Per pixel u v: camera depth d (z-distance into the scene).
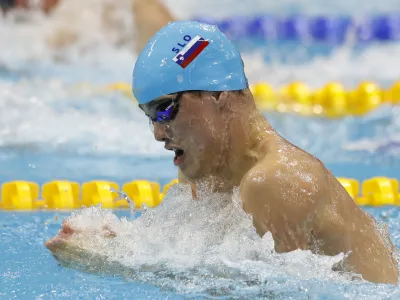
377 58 25.69
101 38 26.11
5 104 18.50
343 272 7.25
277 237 6.95
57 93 20.25
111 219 8.60
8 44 26.06
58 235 8.38
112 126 17.61
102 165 14.95
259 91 21.20
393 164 15.39
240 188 7.18
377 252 7.53
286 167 7.06
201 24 7.63
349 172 14.86
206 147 7.30
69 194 12.27
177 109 7.22
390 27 28.75
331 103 20.45
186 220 8.16
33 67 23.78
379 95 20.44
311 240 7.13
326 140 17.30
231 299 6.97
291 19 30.05
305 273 7.05
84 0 26.81
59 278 7.95
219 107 7.30
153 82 7.24
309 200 6.96
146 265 7.83
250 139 7.45
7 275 8.12
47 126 17.31
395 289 7.16
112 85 21.62
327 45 28.11
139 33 24.73
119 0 26.61
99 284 7.65
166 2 33.62
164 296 7.16
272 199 6.90
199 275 7.46
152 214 8.55
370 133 17.81
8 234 10.19
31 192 12.35
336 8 33.34
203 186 7.70
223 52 7.44
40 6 28.08
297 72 24.11
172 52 7.30
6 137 16.53
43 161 15.10
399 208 12.26
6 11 28.23
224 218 7.72
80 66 24.42
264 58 26.02
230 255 7.34
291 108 20.30
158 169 14.75
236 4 34.59
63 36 25.94
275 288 7.02
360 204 12.55
